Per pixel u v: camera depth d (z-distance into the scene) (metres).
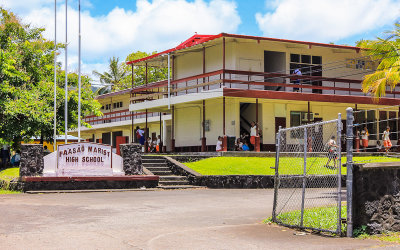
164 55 32.84
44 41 30.94
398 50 23.84
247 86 29.31
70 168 19.64
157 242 8.63
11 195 17.58
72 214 12.30
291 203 14.59
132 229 10.07
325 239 8.93
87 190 19.11
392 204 9.38
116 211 13.00
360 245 8.27
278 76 30.38
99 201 15.52
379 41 24.33
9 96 27.14
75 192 18.83
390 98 32.06
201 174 21.89
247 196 17.62
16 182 19.03
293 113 31.20
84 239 8.86
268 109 30.22
